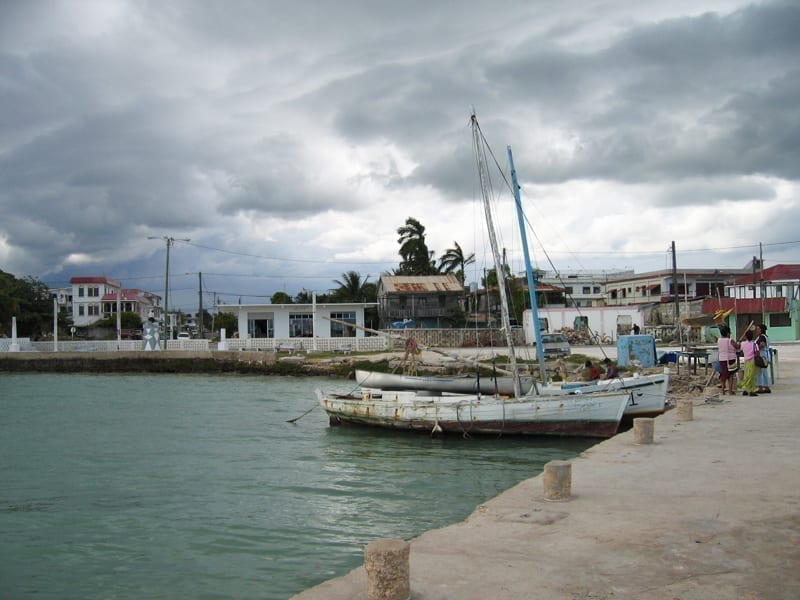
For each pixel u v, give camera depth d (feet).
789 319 180.14
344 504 47.14
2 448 70.74
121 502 48.70
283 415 96.43
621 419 71.20
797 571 21.15
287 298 286.25
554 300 254.68
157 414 98.22
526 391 84.17
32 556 37.63
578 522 27.45
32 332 295.07
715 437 47.06
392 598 19.39
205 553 37.52
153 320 199.72
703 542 24.23
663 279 274.57
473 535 26.13
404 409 76.38
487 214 76.07
